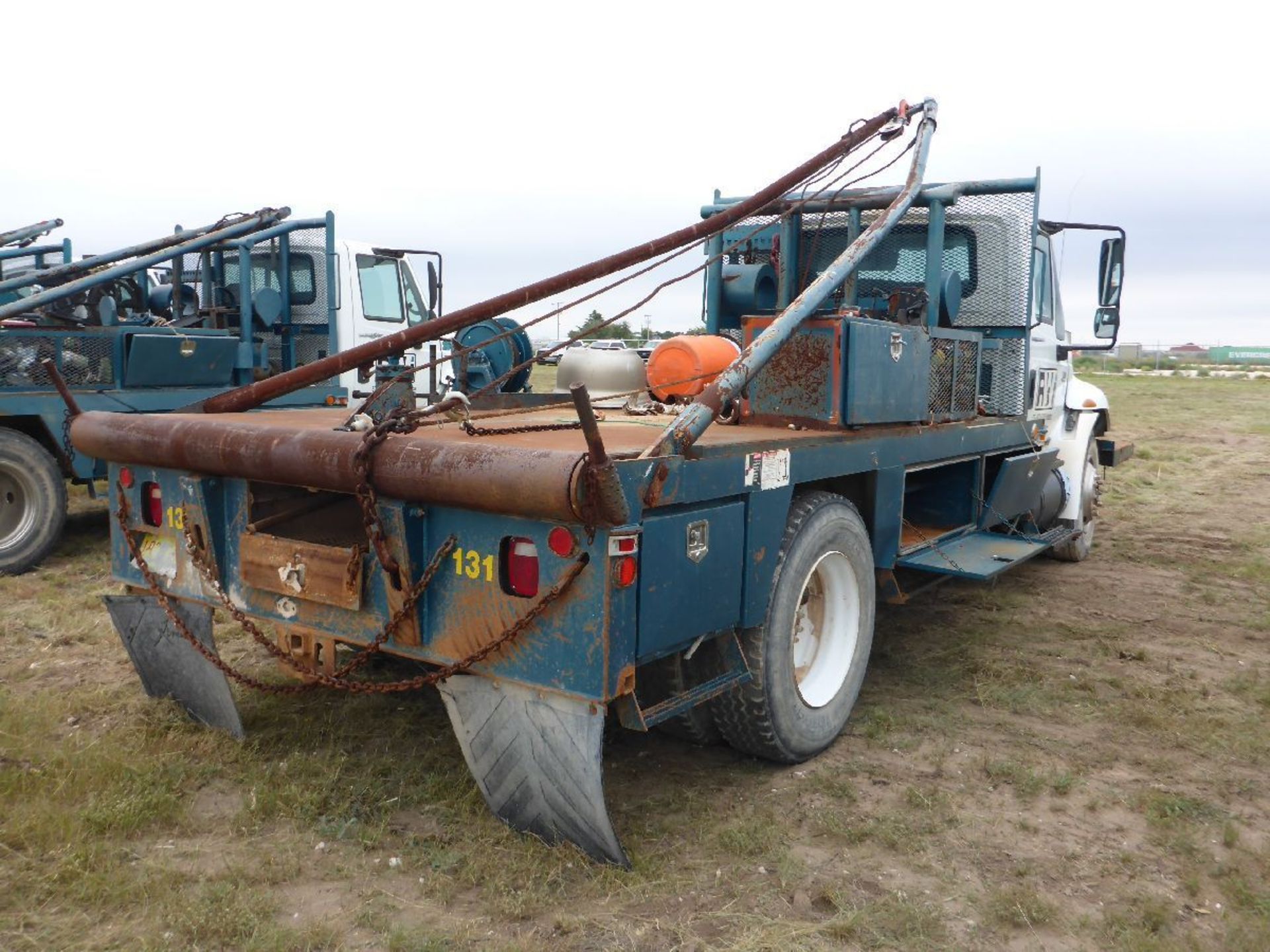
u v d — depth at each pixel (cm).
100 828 304
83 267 762
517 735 287
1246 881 295
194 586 358
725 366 479
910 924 268
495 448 270
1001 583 679
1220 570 724
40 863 285
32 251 902
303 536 339
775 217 551
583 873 287
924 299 491
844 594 395
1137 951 259
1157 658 513
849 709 397
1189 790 359
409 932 256
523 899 271
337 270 892
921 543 484
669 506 284
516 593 279
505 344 1062
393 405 363
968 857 308
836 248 562
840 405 371
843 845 313
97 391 709
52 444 709
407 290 1016
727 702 347
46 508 676
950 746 395
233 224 825
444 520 290
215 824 315
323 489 308
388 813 320
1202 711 436
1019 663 498
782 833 317
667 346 481
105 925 259
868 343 385
